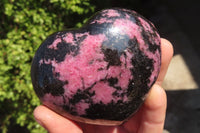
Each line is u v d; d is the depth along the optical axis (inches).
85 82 8.2
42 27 15.0
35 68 8.7
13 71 15.1
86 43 8.3
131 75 8.3
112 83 8.2
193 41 25.6
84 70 8.2
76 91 8.3
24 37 15.3
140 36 8.5
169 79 21.4
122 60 8.2
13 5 14.5
